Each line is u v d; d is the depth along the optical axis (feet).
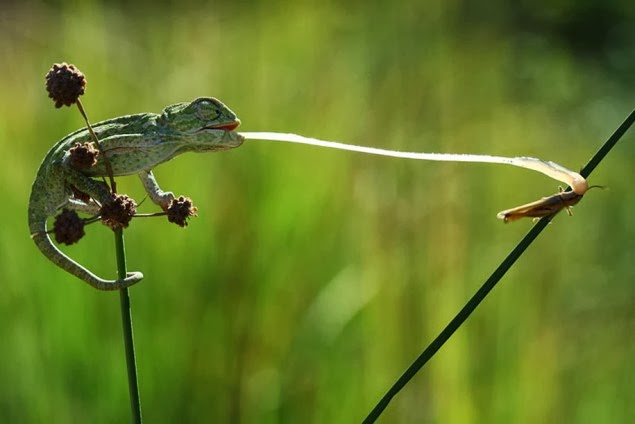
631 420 3.39
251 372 3.21
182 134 2.39
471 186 4.04
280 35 4.75
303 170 3.63
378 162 3.90
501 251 3.84
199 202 3.33
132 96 4.09
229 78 4.05
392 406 3.22
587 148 6.98
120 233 2.36
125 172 2.39
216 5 4.61
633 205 5.68
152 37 4.74
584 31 10.35
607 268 4.75
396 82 4.75
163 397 3.14
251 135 2.41
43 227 2.37
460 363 3.23
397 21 5.44
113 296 3.20
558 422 3.23
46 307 3.18
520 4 9.76
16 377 3.15
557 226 4.49
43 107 3.80
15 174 3.47
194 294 3.22
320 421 3.20
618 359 3.67
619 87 9.20
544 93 8.30
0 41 4.77
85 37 4.27
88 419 3.12
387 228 3.54
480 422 3.18
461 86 5.36
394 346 3.28
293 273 3.34
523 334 3.36
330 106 4.23
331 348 3.28
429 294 3.37
